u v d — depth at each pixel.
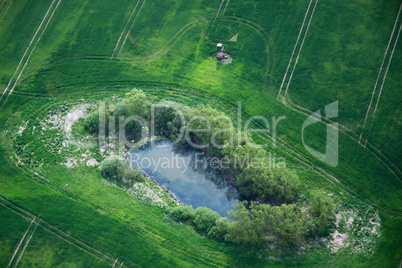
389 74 80.75
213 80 85.50
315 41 85.94
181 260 65.81
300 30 87.44
